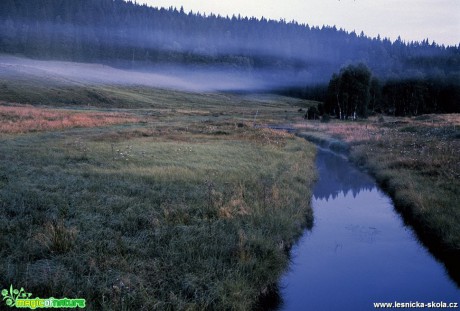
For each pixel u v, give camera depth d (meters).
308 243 12.19
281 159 23.59
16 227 9.66
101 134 31.39
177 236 10.09
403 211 14.96
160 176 15.93
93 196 12.66
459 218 12.07
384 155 24.77
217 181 15.99
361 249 11.77
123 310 6.91
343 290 9.40
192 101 122.12
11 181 14.07
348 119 72.62
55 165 17.53
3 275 7.50
